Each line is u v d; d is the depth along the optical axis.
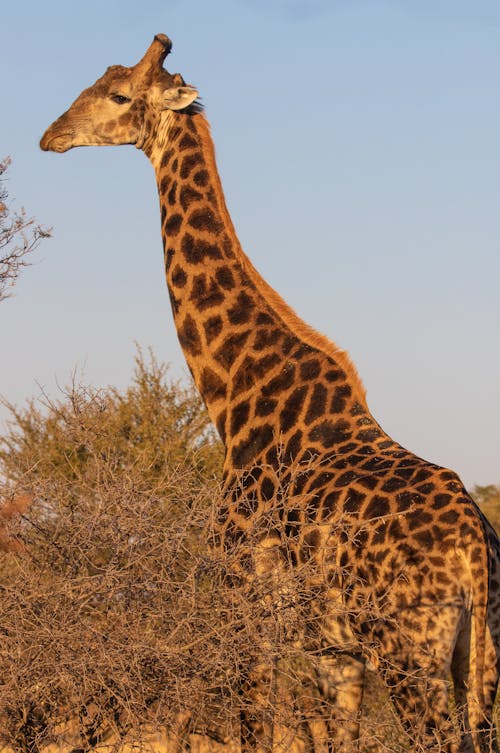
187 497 15.22
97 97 21.73
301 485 16.88
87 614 14.05
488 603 15.18
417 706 14.29
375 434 17.39
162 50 21.45
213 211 20.25
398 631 14.64
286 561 16.59
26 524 14.74
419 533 14.83
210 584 14.58
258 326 19.12
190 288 19.86
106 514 14.31
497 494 46.34
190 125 20.97
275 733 16.28
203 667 13.73
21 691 13.13
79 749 14.31
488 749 14.75
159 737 14.73
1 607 13.02
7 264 21.44
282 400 18.38
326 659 16.73
